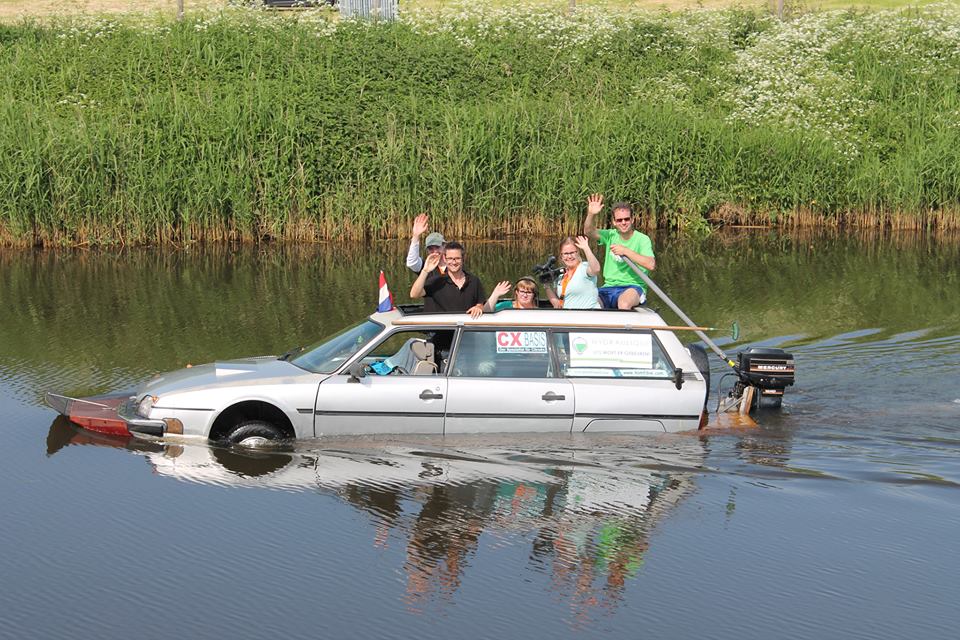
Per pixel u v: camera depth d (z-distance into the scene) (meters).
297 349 10.92
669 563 7.47
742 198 26.11
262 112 24.72
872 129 28.33
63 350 13.81
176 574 7.21
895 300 17.20
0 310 16.47
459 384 10.01
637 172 25.16
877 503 8.66
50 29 31.08
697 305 16.86
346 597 6.88
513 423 10.03
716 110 28.80
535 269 11.34
